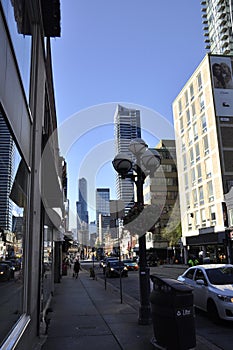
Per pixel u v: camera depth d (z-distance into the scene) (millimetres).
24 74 6168
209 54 44969
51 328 8227
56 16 8570
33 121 7137
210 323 9266
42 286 9109
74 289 18375
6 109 4250
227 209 38906
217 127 42656
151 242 52219
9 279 4887
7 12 4621
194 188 47438
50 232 13922
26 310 6305
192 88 48969
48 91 10641
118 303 12516
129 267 39969
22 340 5121
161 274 29375
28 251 6578
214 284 9883
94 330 7941
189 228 48156
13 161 5094
